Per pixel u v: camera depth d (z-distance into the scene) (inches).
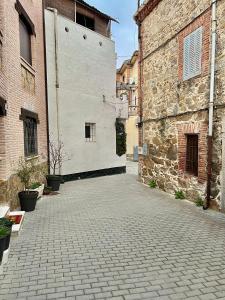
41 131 423.2
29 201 283.3
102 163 589.3
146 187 426.6
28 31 372.5
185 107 319.3
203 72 284.0
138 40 449.1
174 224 236.1
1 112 241.3
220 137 262.7
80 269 154.6
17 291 132.9
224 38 254.7
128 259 166.9
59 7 510.0
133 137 1039.6
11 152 270.5
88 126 562.3
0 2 245.9
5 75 251.4
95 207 303.9
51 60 471.5
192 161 316.8
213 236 205.5
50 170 466.6
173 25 341.7
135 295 128.0
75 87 517.0
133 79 1033.5
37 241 198.2
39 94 414.0
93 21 592.7
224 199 259.6
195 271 150.8
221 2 258.1
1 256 154.8
